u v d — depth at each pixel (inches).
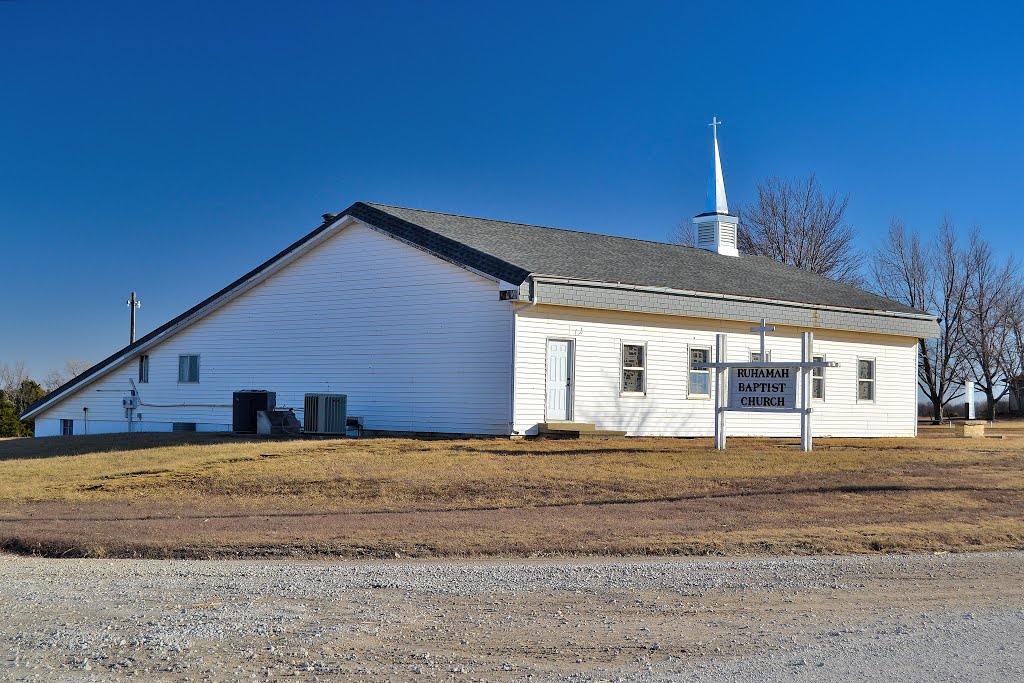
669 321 1093.1
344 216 1100.5
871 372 1312.7
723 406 972.6
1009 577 472.4
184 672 305.1
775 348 1189.7
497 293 975.0
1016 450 1082.7
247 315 1203.9
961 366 2217.0
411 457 852.6
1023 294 2194.9
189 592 414.3
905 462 919.7
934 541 565.9
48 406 1421.0
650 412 1072.8
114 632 348.8
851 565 495.2
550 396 994.1
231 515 641.0
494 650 330.3
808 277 1435.8
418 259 1044.5
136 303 2151.8
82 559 506.0
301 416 1133.7
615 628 361.1
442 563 492.7
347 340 1103.6
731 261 1405.0
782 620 377.7
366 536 548.7
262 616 372.5
